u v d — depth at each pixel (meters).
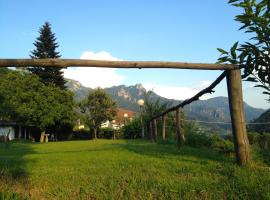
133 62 8.64
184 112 27.52
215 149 14.41
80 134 69.50
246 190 5.75
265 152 10.03
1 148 23.53
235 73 8.95
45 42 71.56
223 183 6.34
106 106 69.75
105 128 70.75
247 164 8.64
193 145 18.66
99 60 8.46
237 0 5.55
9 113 54.03
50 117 55.94
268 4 5.39
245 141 8.89
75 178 7.67
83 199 5.80
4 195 5.37
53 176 8.01
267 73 5.70
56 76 65.69
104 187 6.48
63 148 21.45
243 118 8.97
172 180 6.78
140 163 10.09
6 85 54.31
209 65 8.91
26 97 54.47
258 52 5.60
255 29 5.41
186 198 5.52
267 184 6.09
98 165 10.12
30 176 8.07
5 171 7.88
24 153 16.92
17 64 8.05
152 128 28.39
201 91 12.19
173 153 13.50
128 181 6.89
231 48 5.77
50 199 5.85
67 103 58.56
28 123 56.16
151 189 6.10
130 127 42.03
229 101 9.06
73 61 8.32
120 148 17.06
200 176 7.38
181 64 8.83
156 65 8.74
